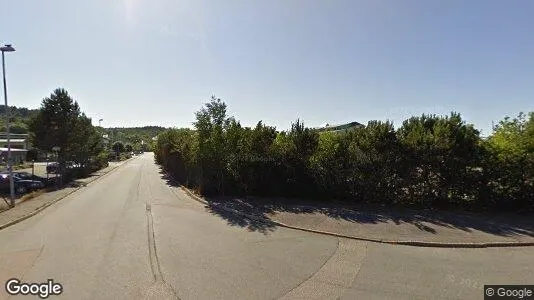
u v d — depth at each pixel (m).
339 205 15.03
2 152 49.47
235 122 19.03
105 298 6.39
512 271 7.69
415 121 14.99
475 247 9.52
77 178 32.62
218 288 6.81
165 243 10.00
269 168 17.33
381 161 14.71
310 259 8.52
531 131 13.41
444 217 12.62
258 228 11.75
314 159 16.23
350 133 16.09
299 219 12.59
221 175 18.39
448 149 13.75
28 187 24.48
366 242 10.02
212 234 11.00
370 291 6.65
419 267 7.95
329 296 6.44
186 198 19.20
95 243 10.06
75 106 34.22
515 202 13.52
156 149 59.78
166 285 6.96
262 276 7.41
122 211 15.38
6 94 17.55
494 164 13.54
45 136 32.34
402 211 13.66
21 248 9.66
